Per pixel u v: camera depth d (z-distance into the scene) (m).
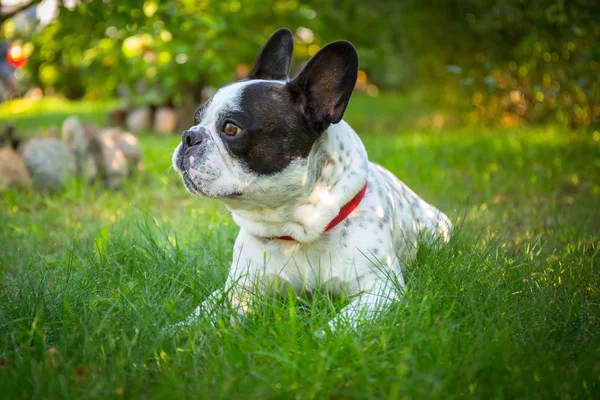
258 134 1.19
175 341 1.09
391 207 1.32
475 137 3.35
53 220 1.87
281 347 1.05
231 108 1.19
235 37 4.04
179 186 2.30
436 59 3.97
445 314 1.13
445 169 2.60
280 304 1.22
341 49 1.20
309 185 1.21
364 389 0.97
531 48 3.30
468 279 1.25
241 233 1.29
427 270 1.27
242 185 1.19
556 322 1.16
